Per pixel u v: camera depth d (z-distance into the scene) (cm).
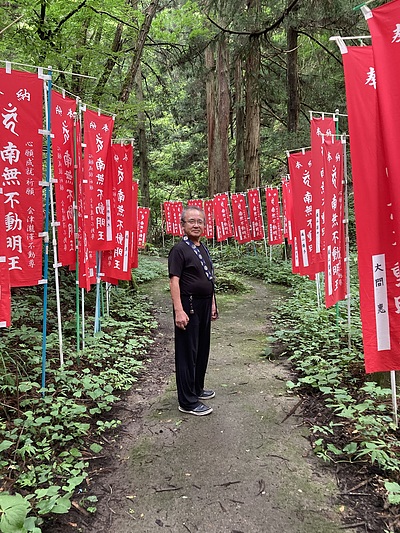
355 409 359
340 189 488
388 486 258
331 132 505
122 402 407
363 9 271
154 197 2639
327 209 466
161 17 1178
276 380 452
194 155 2292
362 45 305
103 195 527
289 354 531
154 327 674
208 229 1600
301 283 997
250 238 1343
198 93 2036
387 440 312
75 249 475
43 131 363
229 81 1670
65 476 285
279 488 277
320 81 1329
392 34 266
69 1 695
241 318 749
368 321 301
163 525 247
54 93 410
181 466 303
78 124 460
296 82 1186
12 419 338
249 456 313
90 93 822
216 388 438
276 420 365
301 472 293
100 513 257
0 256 337
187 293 368
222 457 312
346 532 239
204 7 1182
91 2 708
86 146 477
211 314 398
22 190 355
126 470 300
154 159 2573
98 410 366
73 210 468
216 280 993
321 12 935
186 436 343
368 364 302
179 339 376
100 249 529
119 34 884
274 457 310
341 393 374
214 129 1820
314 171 536
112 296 791
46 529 242
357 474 287
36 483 271
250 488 277
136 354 539
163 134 2378
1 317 338
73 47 751
